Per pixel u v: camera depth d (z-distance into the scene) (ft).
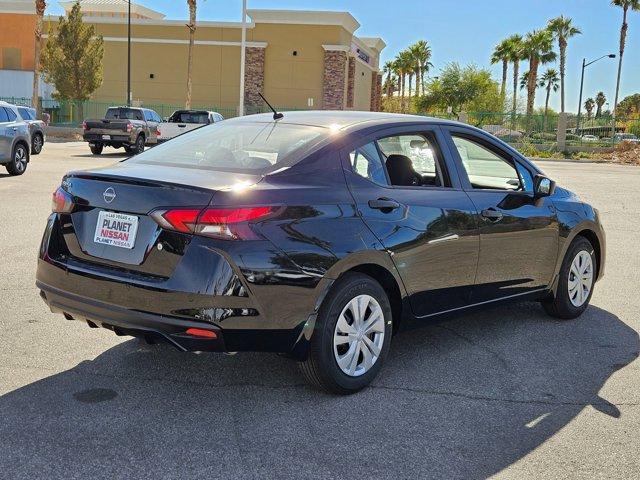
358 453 11.62
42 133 68.28
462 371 15.61
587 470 11.30
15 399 13.17
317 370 13.47
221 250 12.06
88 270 13.19
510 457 11.67
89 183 13.52
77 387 13.87
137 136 85.76
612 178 75.66
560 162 116.67
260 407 13.29
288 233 12.66
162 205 12.37
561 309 19.66
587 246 20.02
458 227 15.74
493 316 20.17
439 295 15.65
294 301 12.69
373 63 212.23
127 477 10.57
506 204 17.28
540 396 14.34
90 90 146.92
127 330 12.72
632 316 20.65
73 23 143.74
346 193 13.91
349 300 13.67
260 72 169.58
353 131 14.85
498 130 142.61
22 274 22.49
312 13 164.86
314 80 168.66
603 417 13.41
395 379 14.99
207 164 14.20
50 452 11.22
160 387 14.05
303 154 13.93
